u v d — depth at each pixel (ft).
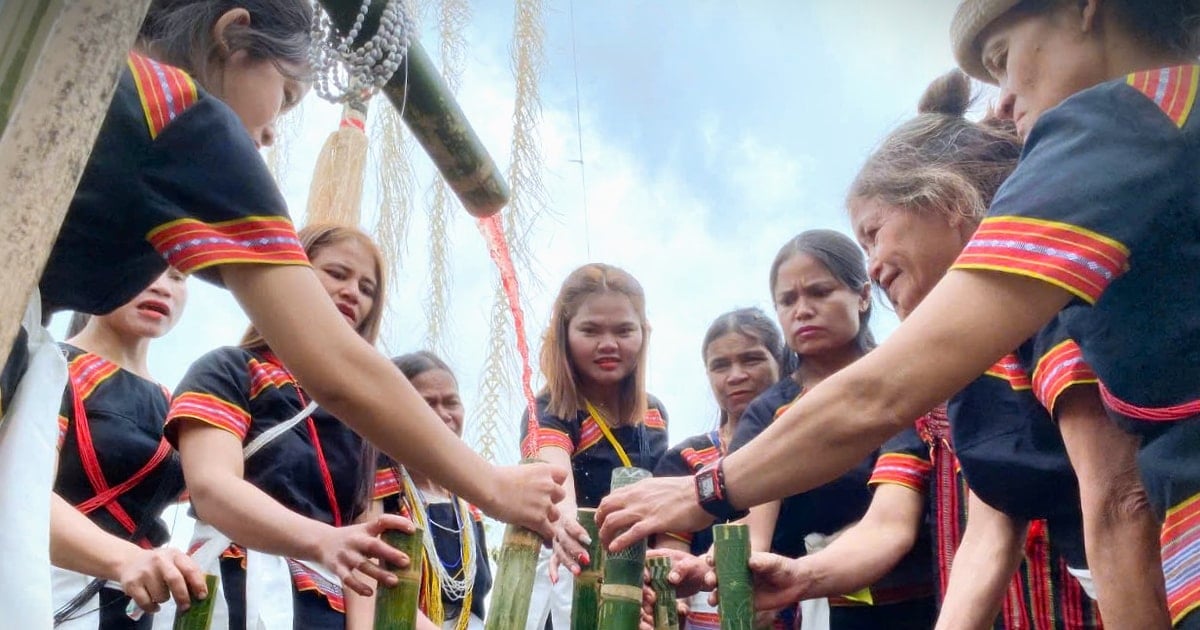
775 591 8.11
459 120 6.72
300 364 5.78
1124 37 5.93
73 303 5.59
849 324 10.89
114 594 8.68
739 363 12.60
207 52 6.27
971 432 7.02
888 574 9.21
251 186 5.68
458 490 6.34
